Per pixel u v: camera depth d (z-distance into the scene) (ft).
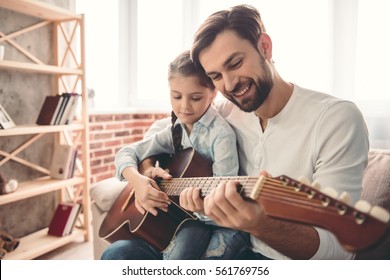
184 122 3.96
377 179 4.28
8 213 7.27
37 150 7.84
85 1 9.96
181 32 10.98
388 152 4.55
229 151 3.60
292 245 2.55
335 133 2.96
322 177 2.89
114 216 4.55
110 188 5.59
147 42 11.55
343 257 2.80
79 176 7.88
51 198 8.36
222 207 2.29
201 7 10.32
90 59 10.25
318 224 1.73
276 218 1.89
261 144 3.43
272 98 3.25
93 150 9.61
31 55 7.35
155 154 4.57
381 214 1.57
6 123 6.30
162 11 11.19
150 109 10.93
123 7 11.44
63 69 7.23
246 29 2.96
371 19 7.68
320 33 8.23
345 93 8.01
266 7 8.72
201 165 3.82
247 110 3.22
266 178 2.06
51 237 7.32
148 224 3.78
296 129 3.19
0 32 6.72
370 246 1.56
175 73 3.80
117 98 11.69
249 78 3.04
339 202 1.71
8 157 6.91
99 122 9.73
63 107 7.20
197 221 3.81
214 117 3.86
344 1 7.89
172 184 3.69
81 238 8.13
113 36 11.22
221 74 3.10
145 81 11.73
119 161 4.43
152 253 3.92
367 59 7.76
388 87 7.60
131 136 11.01
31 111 7.63
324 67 8.22
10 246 6.36
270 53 3.16
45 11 7.14
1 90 6.90
